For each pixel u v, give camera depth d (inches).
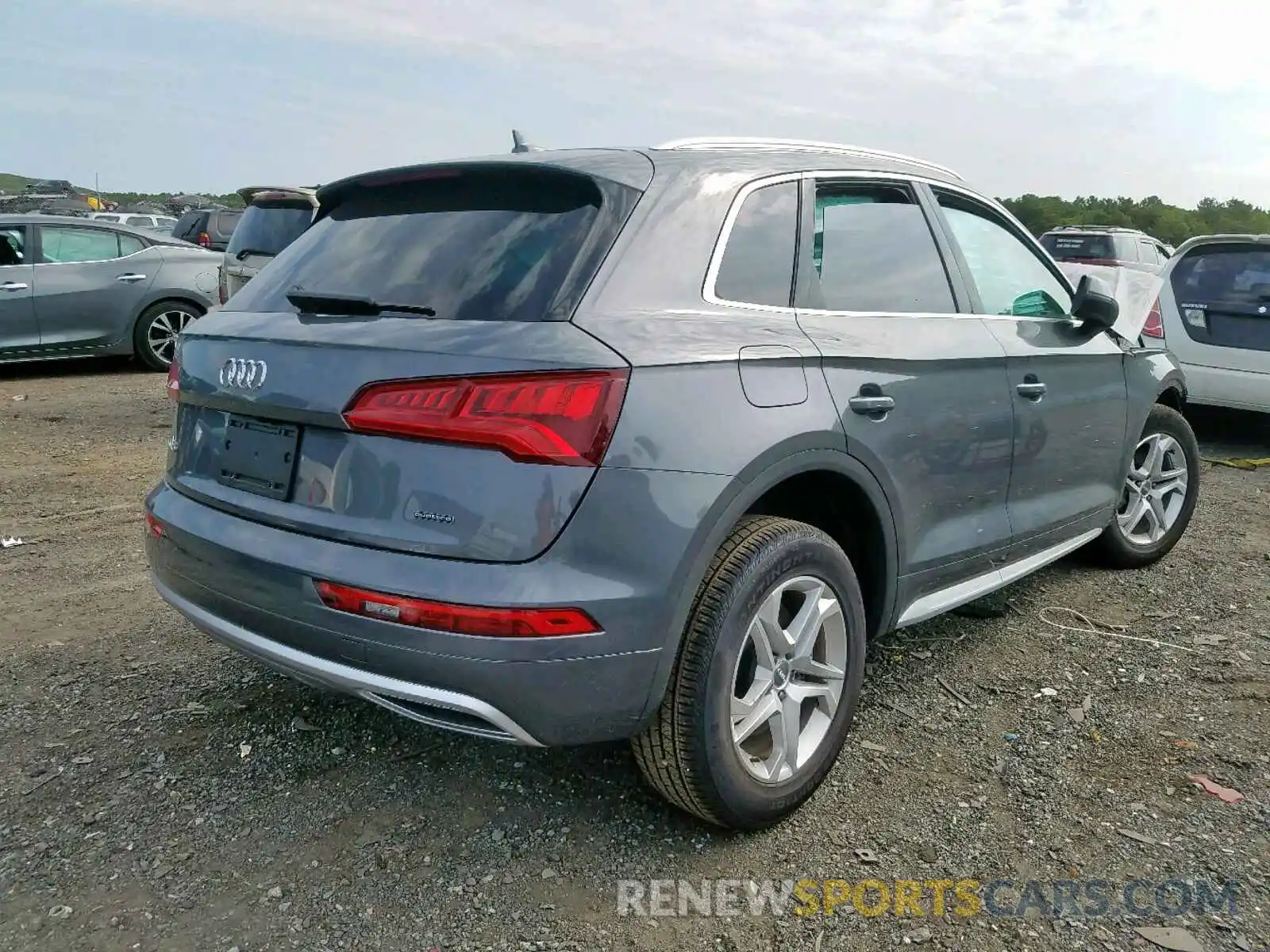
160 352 427.5
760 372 99.9
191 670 142.5
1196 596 173.6
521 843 103.6
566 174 100.6
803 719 111.7
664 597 90.0
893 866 100.3
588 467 85.6
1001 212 152.6
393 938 89.8
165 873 98.1
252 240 370.3
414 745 122.6
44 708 130.4
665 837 104.8
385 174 112.7
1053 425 146.3
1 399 359.9
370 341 91.7
